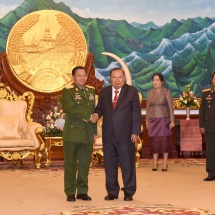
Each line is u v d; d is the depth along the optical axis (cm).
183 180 899
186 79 1507
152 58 1500
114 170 701
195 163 1207
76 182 702
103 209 629
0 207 655
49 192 773
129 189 693
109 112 689
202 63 1517
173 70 1505
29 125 1128
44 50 1406
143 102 1460
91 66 1412
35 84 1386
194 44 1519
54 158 1343
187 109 1347
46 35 1412
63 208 643
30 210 634
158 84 1046
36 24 1412
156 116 1045
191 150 1321
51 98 1381
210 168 891
